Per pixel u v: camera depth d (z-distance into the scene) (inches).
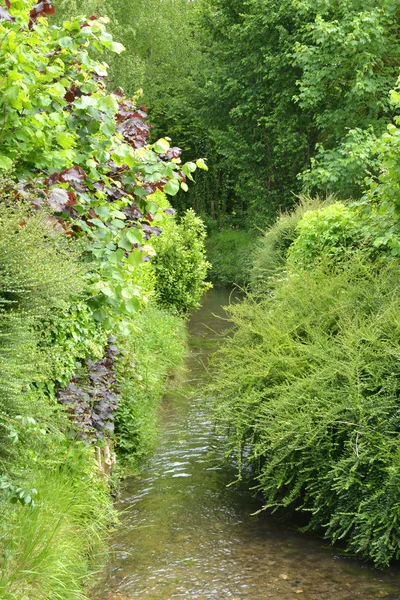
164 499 230.1
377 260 275.4
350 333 203.6
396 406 183.2
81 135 199.8
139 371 326.6
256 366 224.5
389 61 710.5
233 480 247.6
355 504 183.6
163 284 573.0
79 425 201.3
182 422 326.0
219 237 1207.6
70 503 181.6
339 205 354.3
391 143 263.7
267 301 253.1
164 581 172.6
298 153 931.3
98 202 204.5
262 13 917.8
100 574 176.7
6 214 144.5
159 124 1421.0
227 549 191.5
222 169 1334.9
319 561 183.2
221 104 1064.2
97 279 197.8
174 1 1409.9
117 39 1055.0
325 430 189.3
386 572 175.9
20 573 146.5
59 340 183.2
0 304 139.3
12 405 135.2
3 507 138.0
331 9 713.6
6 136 171.9
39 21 195.6
